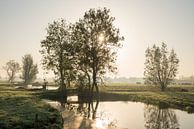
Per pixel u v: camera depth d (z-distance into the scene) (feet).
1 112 103.14
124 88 424.05
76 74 226.17
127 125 122.21
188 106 188.34
